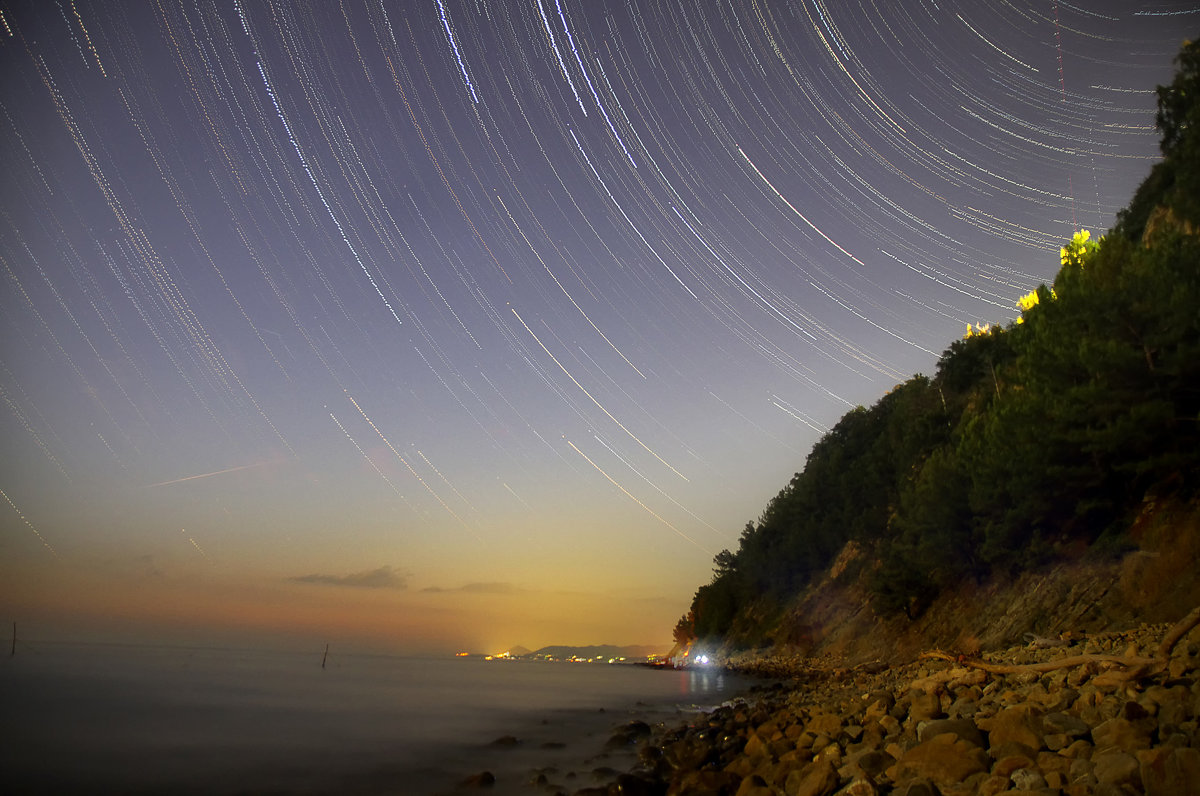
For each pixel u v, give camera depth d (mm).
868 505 60406
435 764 13531
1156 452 22703
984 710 8227
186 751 15148
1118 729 5895
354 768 13125
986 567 35375
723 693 36438
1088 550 25688
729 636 87250
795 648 61031
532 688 43188
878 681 22812
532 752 15016
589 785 11055
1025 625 25984
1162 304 21844
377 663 93562
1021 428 26656
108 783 11555
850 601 56719
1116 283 23938
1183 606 18172
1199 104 30391
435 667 84438
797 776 7582
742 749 11711
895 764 6570
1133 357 22266
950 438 46500
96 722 20000
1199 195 29078
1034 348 27359
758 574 82688
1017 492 28203
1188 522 20453
